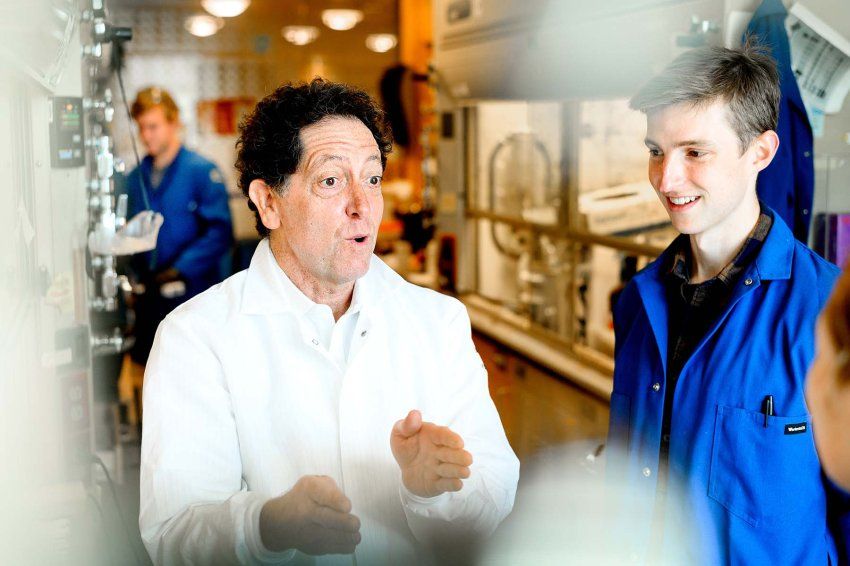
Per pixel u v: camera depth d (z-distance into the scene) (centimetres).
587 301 500
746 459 166
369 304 167
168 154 484
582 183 493
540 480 375
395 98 793
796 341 163
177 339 160
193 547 141
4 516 162
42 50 186
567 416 453
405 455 146
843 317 99
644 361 187
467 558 300
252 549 139
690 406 174
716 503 169
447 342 173
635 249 447
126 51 742
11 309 169
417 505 149
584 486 367
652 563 183
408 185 790
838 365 100
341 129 156
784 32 254
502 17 534
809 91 275
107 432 430
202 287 489
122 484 363
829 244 281
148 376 159
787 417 163
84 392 251
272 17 771
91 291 273
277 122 156
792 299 167
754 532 166
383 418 164
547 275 541
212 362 160
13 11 148
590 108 479
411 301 175
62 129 242
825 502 166
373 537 163
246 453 161
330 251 158
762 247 171
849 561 164
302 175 156
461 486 144
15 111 196
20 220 197
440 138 662
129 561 278
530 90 500
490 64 555
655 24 348
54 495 232
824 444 102
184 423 155
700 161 168
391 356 167
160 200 484
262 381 162
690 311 183
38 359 226
